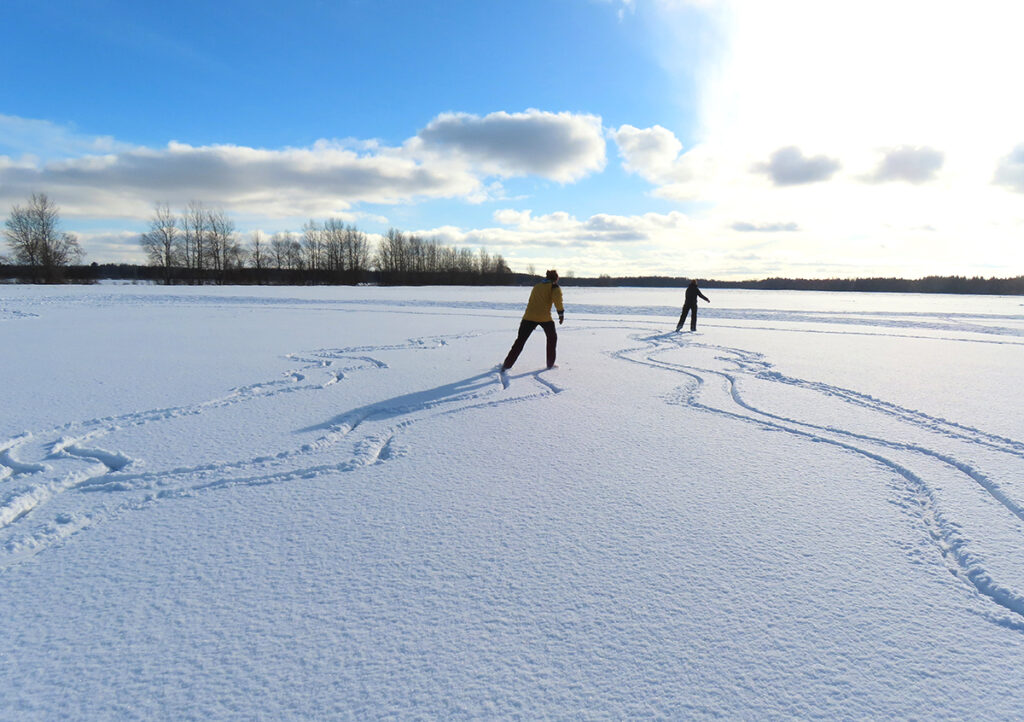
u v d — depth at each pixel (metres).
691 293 14.59
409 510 3.28
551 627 2.19
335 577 2.55
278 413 5.54
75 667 1.97
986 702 1.82
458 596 2.40
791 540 2.92
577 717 1.75
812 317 20.52
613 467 4.03
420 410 5.80
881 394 6.55
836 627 2.20
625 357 9.66
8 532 2.98
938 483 3.73
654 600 2.37
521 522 3.12
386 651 2.05
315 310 20.48
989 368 8.59
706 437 4.81
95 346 10.24
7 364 8.20
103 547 2.84
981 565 2.66
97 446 4.45
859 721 1.74
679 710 1.78
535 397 6.39
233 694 1.84
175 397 6.20
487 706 1.79
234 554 2.76
